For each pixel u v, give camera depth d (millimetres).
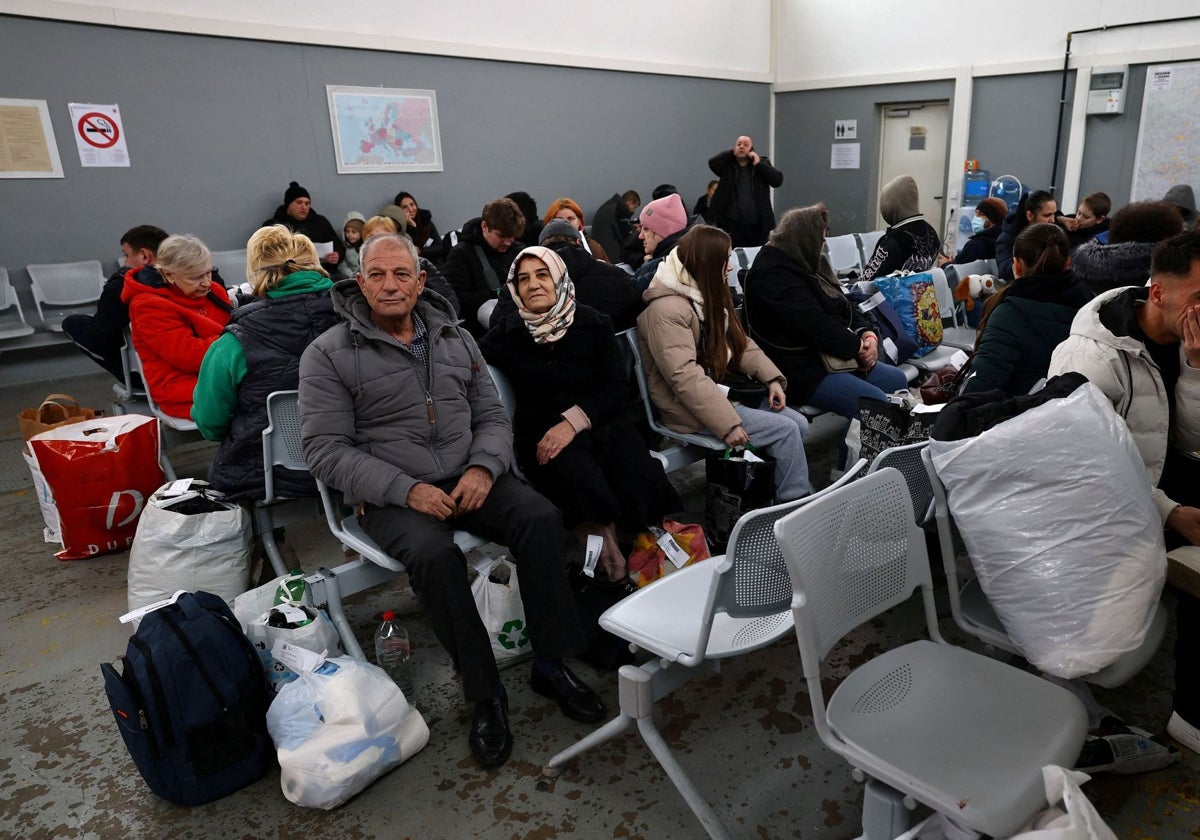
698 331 2637
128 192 5738
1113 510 1396
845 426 3143
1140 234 2453
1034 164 8172
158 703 1571
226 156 6121
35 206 5402
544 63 7812
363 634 2287
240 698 1666
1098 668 1360
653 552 2264
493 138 7637
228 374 2232
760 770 1710
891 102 9125
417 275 1997
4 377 5523
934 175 9141
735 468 2457
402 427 1992
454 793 1678
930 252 4250
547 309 2260
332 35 6426
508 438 2117
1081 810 996
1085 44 7570
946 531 1552
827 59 9578
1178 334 1654
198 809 1660
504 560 2172
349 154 6734
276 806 1663
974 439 1492
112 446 2787
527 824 1587
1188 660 1588
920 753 1176
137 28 5547
